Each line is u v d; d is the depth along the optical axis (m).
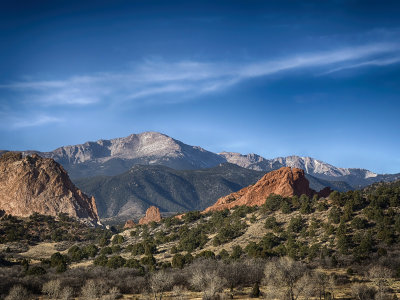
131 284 98.94
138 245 157.38
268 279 91.69
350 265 110.00
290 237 131.25
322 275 90.69
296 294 84.56
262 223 153.12
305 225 141.38
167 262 129.00
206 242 153.38
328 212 146.25
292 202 165.88
